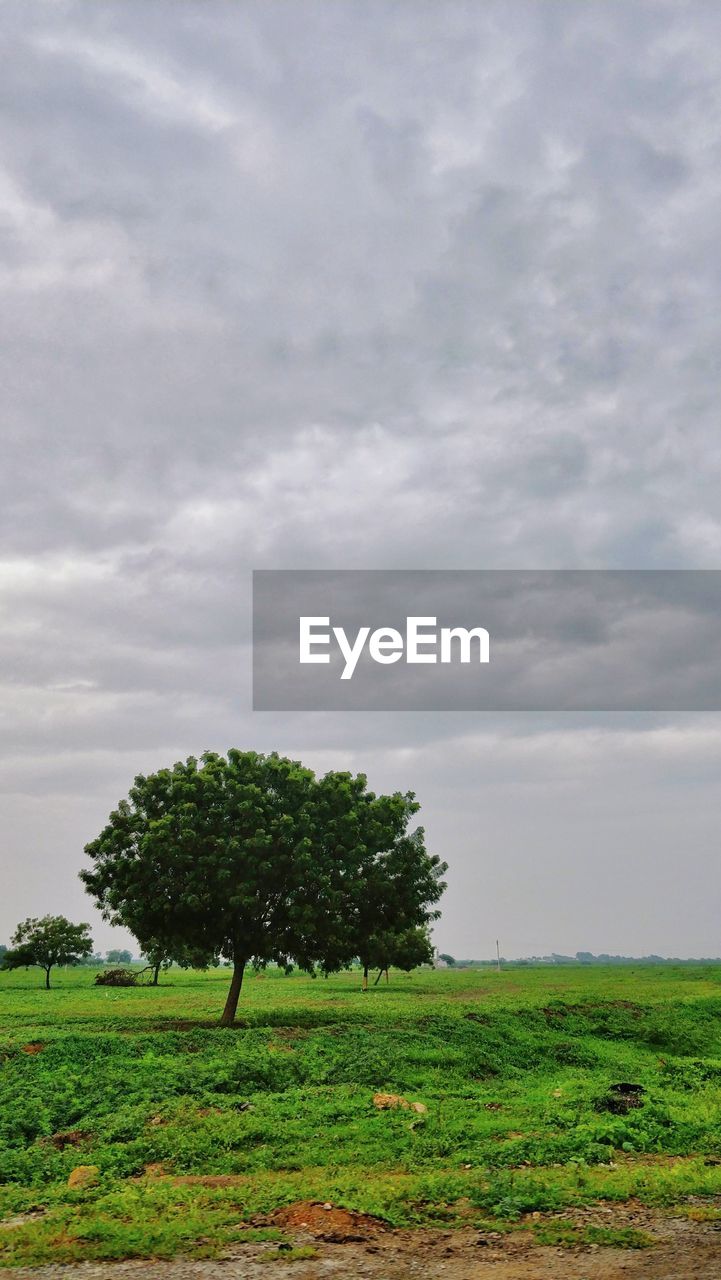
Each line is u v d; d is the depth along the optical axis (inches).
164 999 1973.4
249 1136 604.1
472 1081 908.6
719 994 1854.1
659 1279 339.0
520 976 3730.3
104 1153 562.6
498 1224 415.8
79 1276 345.4
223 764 1269.7
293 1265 359.9
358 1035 1061.1
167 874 1211.2
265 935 1218.0
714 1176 506.9
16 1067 840.9
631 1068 1083.3
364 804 1318.9
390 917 1304.1
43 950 2792.8
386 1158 556.7
